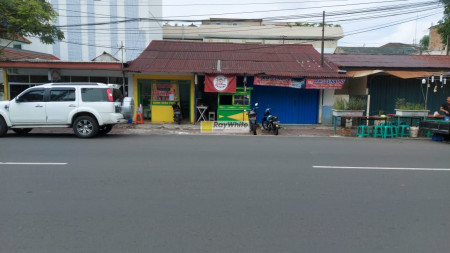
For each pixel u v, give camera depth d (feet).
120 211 14.39
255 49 60.90
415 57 59.72
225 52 58.39
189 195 16.62
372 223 13.52
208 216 14.01
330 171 22.03
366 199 16.39
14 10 43.73
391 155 28.53
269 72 50.37
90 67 48.57
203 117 53.21
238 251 11.09
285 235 12.33
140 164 23.27
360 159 26.40
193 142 34.50
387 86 55.16
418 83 55.01
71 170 21.24
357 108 44.57
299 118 54.85
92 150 28.63
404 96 55.31
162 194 16.72
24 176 19.66
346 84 59.11
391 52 125.90
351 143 35.99
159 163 23.70
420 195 17.11
